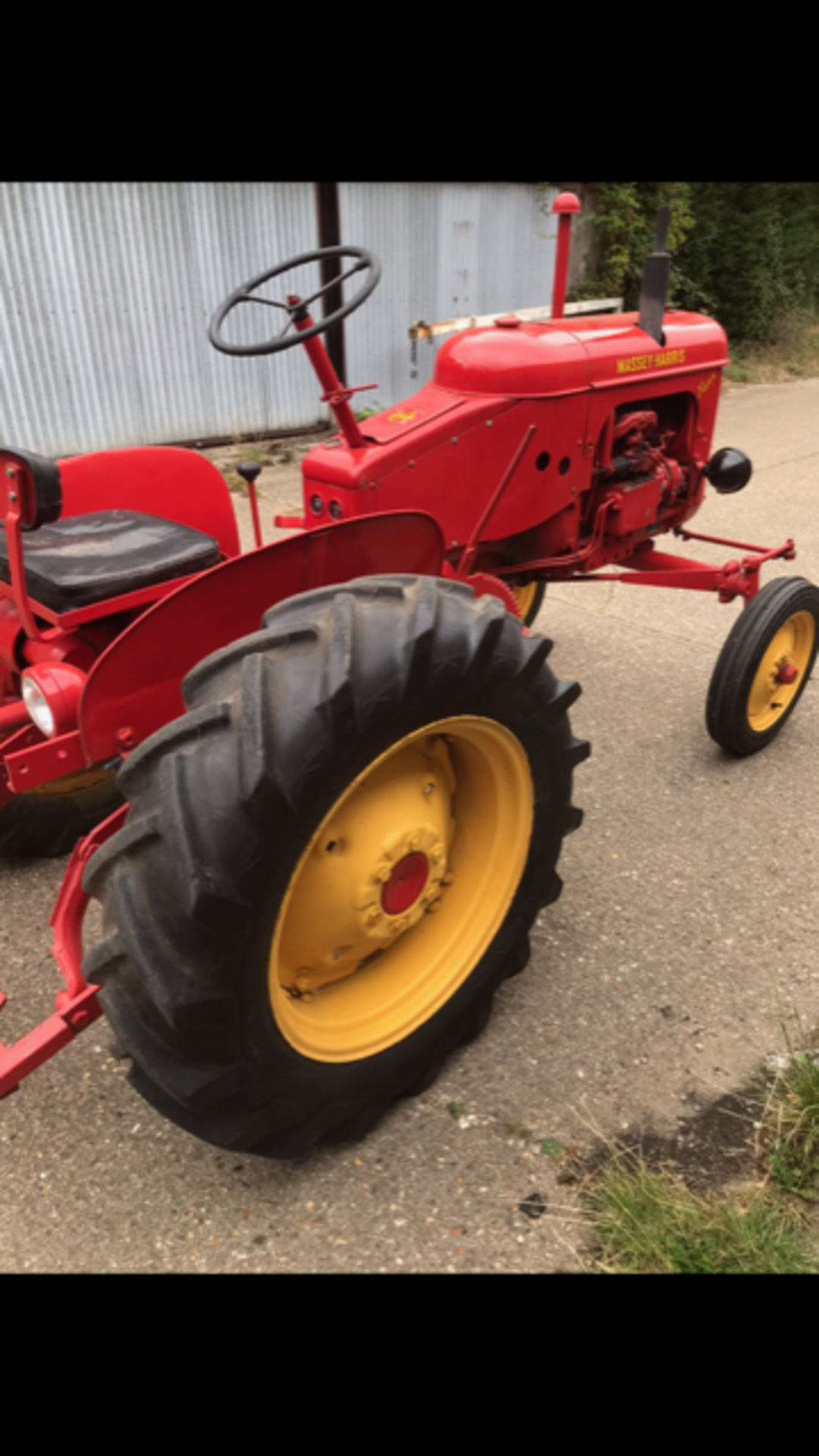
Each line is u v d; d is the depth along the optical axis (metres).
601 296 9.43
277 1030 1.46
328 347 7.29
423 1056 1.76
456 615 1.55
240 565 1.65
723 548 4.96
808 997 2.05
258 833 1.30
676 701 3.37
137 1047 1.39
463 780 1.82
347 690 1.36
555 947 2.21
